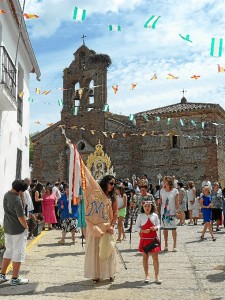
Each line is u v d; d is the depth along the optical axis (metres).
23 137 15.75
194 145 30.30
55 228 17.09
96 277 7.14
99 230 7.16
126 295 6.29
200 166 29.84
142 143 32.47
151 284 7.00
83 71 34.22
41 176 35.38
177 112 30.98
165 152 31.39
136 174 31.78
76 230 12.36
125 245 11.78
